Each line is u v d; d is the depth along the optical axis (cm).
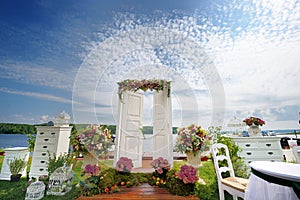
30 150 317
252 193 136
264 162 161
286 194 116
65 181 255
